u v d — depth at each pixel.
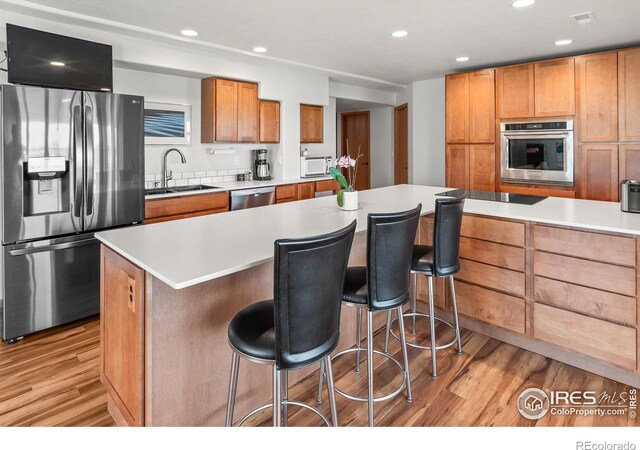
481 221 2.74
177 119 4.54
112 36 3.58
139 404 1.66
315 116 5.80
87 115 3.01
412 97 6.26
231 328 1.61
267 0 2.91
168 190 4.41
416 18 3.29
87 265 3.13
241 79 4.71
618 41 3.98
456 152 5.14
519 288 2.60
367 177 7.90
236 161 5.19
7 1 2.84
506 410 2.04
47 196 2.89
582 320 2.34
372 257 1.85
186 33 3.66
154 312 1.63
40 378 2.37
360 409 2.07
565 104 4.26
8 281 2.78
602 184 4.11
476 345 2.72
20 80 2.86
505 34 3.74
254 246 1.82
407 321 3.12
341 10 3.11
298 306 1.41
